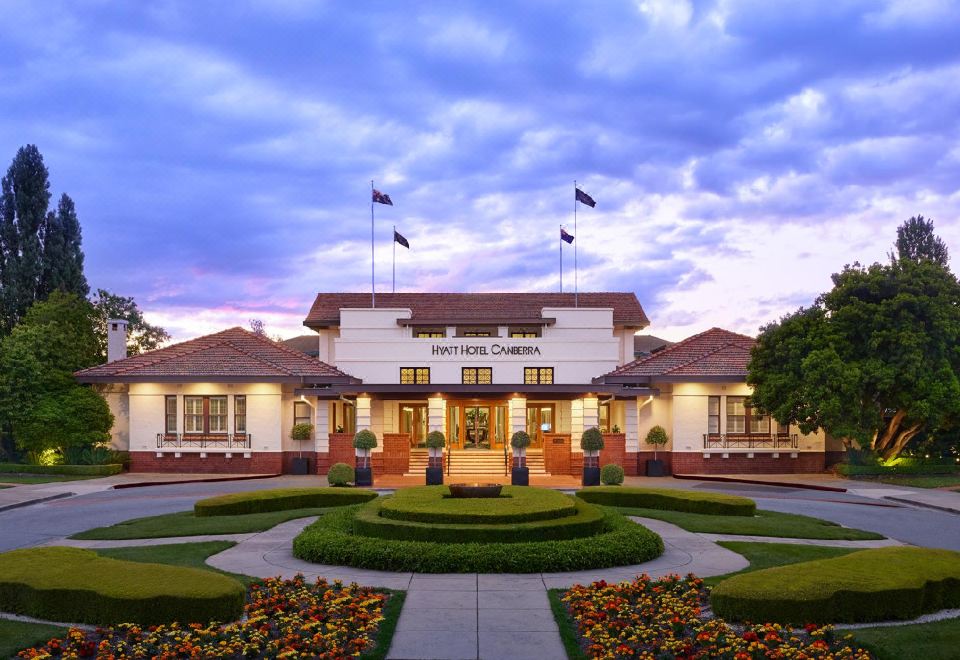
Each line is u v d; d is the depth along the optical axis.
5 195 53.69
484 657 10.01
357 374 40.94
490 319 43.06
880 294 35.09
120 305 59.66
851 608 11.44
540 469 37.53
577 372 41.22
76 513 23.98
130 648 10.14
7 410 37.12
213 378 37.06
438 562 14.56
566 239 45.59
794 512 24.22
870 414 34.84
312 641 10.09
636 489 24.66
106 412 38.66
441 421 36.19
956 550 17.73
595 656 9.85
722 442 38.00
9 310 52.00
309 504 23.61
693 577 13.33
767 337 36.28
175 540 18.14
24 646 10.29
